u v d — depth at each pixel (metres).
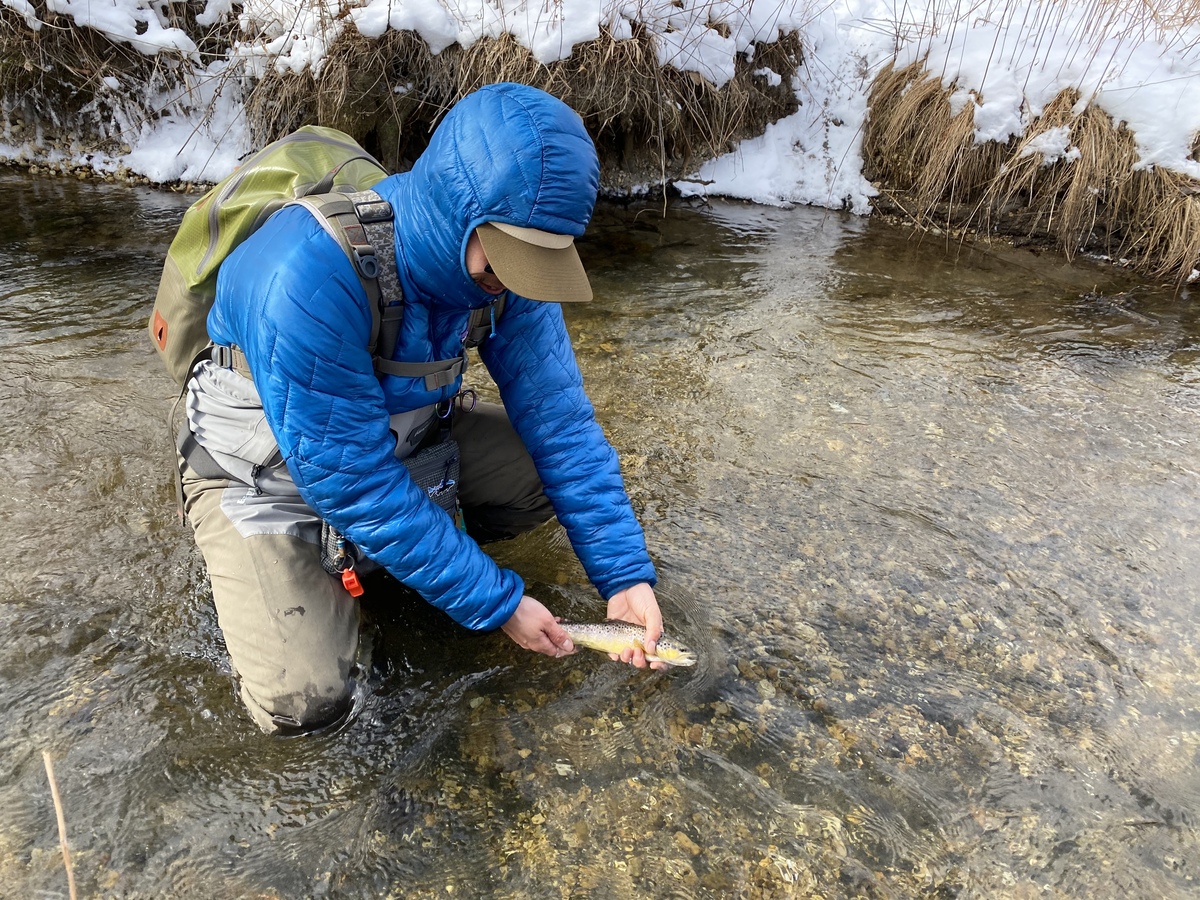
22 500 2.51
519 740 1.89
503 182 1.38
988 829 1.74
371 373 1.61
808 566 2.45
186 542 2.38
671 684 2.05
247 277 1.53
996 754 1.91
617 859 1.65
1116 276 4.66
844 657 2.15
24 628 2.07
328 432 1.57
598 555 2.01
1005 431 3.18
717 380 3.45
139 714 1.88
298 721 1.76
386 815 1.71
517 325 1.90
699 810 1.76
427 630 2.14
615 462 2.05
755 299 4.21
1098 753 1.92
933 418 3.25
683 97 5.23
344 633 1.84
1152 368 3.69
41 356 3.29
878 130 5.57
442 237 1.47
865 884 1.63
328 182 1.64
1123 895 1.62
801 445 3.04
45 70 5.22
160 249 4.38
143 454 2.75
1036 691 2.08
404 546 1.68
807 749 1.90
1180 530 2.67
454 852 1.65
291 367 1.51
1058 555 2.54
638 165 5.49
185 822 1.67
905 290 4.41
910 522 2.66
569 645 1.88
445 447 2.00
